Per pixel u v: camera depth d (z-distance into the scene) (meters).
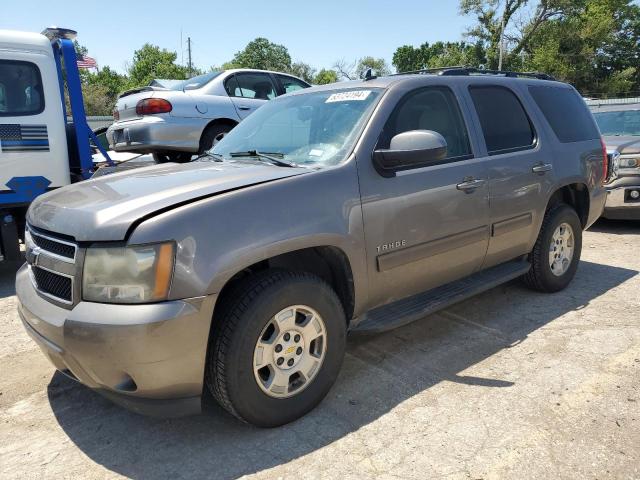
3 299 5.32
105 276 2.43
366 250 3.14
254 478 2.52
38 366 3.75
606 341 3.85
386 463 2.59
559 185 4.59
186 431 2.90
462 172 3.72
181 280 2.43
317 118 3.60
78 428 2.98
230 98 8.52
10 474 2.60
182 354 2.46
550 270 4.73
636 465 2.52
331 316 2.97
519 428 2.83
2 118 5.79
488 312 4.48
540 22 45.97
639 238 7.21
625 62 52.81
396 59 88.75
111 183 3.08
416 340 3.97
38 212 2.98
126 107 8.13
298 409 2.91
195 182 2.84
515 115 4.41
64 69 6.48
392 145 3.19
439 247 3.58
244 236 2.61
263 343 2.73
